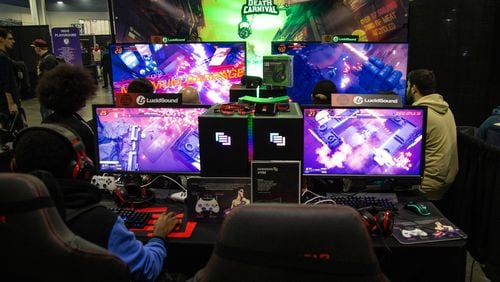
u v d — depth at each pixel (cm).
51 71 198
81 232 117
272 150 177
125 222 174
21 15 1545
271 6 490
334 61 400
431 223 179
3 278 97
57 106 196
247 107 188
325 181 217
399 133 199
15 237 94
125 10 497
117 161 206
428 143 251
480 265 259
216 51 400
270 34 497
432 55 447
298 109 194
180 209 192
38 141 118
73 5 1733
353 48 399
